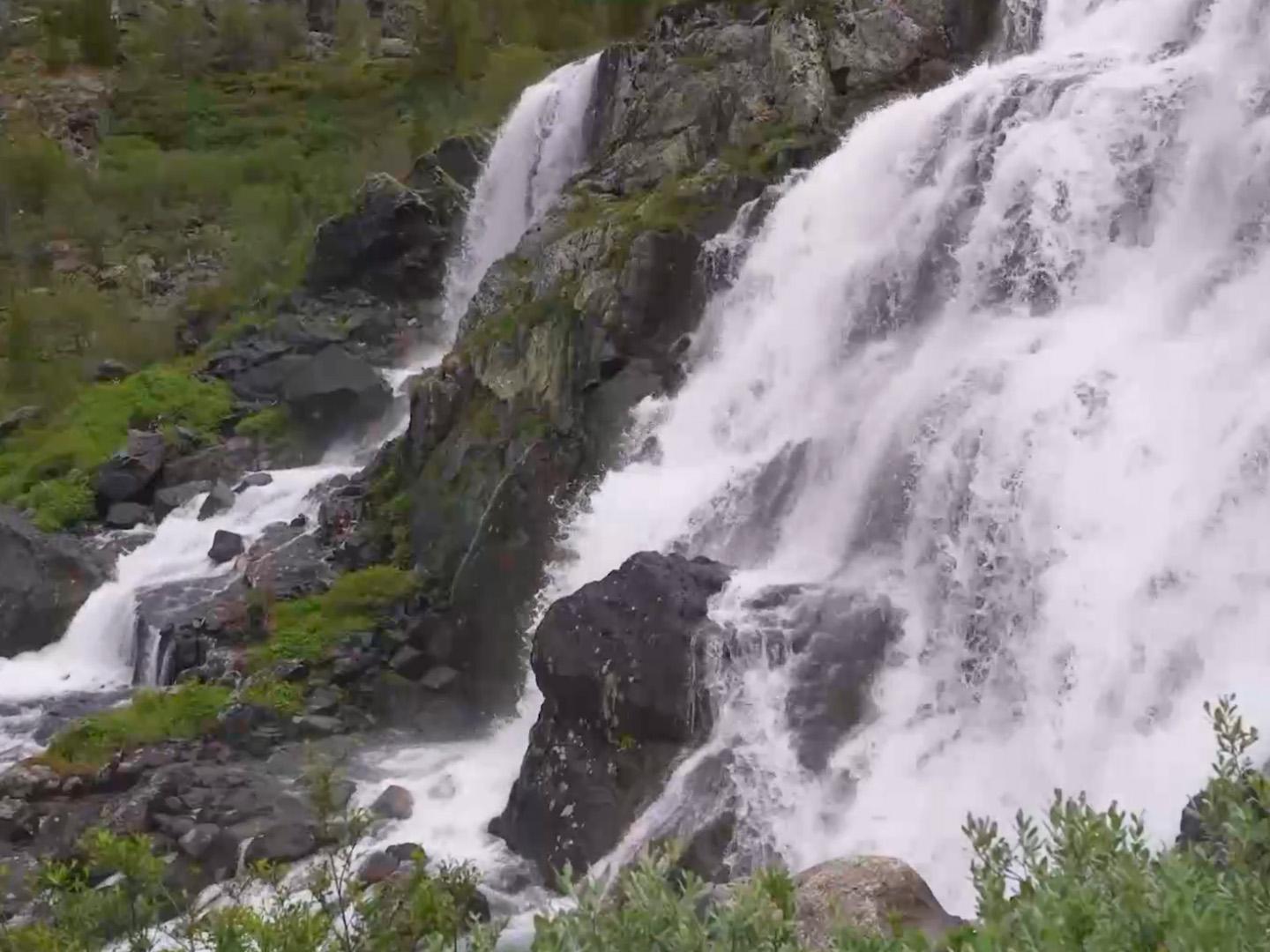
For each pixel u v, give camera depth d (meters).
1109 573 14.68
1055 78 20.34
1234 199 17.20
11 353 39.03
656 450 22.27
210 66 59.09
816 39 26.83
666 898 5.56
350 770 19.86
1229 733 8.78
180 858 17.05
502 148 37.38
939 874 14.11
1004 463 16.30
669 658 16.02
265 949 7.81
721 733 15.69
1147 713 13.77
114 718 21.22
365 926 9.88
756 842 14.94
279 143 53.22
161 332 40.84
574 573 21.00
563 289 24.56
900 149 22.02
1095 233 18.61
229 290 42.12
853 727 15.67
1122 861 5.46
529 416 23.52
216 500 30.06
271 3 63.41
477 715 21.80
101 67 58.66
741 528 19.41
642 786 15.93
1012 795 14.34
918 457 17.41
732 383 22.14
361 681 22.17
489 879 16.17
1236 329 15.98
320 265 38.12
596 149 33.31
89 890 10.24
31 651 27.28
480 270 37.38
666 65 29.78
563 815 16.27
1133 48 22.03
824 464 18.92
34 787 19.47
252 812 18.09
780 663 15.99
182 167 51.53
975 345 18.61
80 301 42.50
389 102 54.59
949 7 26.72
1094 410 15.88
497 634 21.89
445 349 36.62
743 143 26.19
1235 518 14.09
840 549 18.00
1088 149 19.05
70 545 28.55
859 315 20.95
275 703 21.23
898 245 20.98
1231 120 17.62
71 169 50.34
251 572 25.55
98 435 34.16
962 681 15.54
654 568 17.14
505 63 50.19
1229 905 5.25
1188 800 12.02
